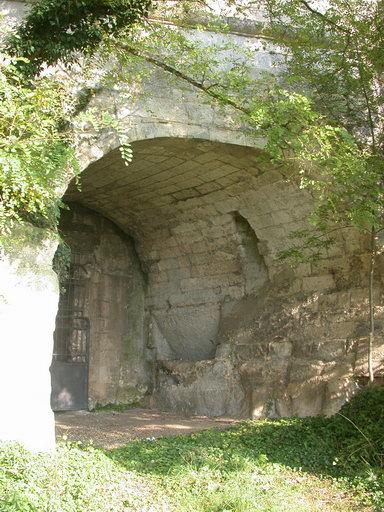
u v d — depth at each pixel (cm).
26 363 850
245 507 661
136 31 920
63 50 831
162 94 1025
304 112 878
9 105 670
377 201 969
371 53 1006
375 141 1071
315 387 1167
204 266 1483
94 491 698
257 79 1080
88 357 1555
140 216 1533
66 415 1457
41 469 728
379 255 1109
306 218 1198
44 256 881
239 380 1328
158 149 1114
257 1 1061
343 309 1172
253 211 1292
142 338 1638
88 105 945
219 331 1428
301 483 771
